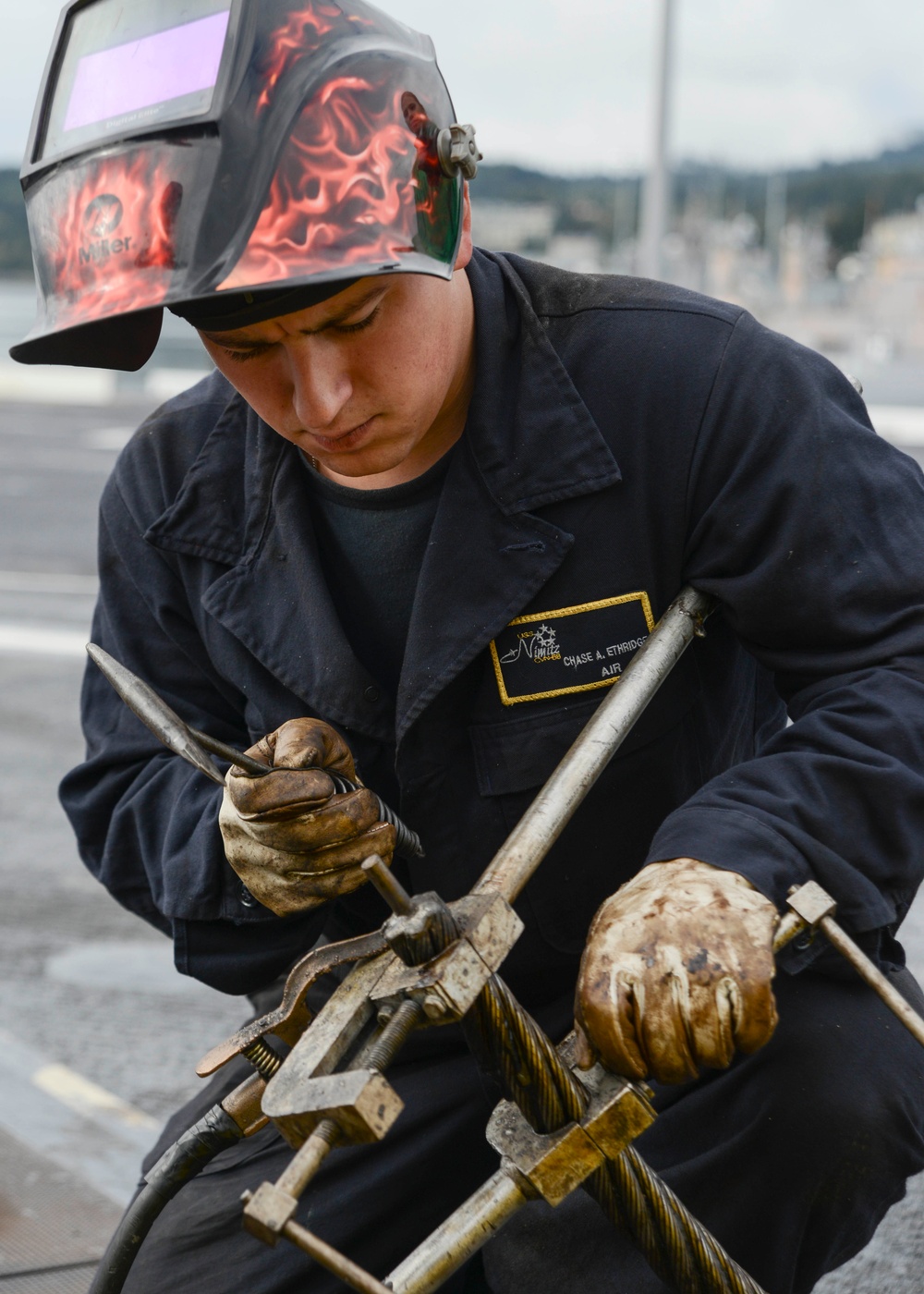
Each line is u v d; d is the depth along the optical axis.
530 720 1.83
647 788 1.89
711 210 48.38
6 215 50.16
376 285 1.52
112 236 1.52
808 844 1.56
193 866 1.90
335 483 1.90
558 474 1.82
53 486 14.21
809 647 1.77
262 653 1.92
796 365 1.83
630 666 1.70
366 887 1.96
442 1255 1.40
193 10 1.55
